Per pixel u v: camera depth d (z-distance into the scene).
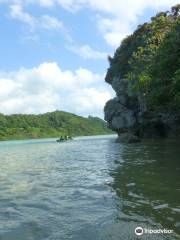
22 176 19.42
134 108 68.94
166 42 31.50
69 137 105.81
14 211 10.75
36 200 12.30
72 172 20.06
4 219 9.84
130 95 63.38
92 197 12.28
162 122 62.38
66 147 57.03
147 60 46.56
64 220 9.44
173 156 24.72
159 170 17.88
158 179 15.11
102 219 9.30
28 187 15.26
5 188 15.23
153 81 32.22
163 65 30.59
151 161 22.42
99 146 50.50
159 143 43.91
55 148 56.22
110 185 14.46
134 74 51.91
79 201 11.74
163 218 9.05
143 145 41.66
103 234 8.05
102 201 11.50
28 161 30.80
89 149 44.56
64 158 31.88
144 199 11.41
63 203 11.58
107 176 17.20
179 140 49.38
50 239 7.93
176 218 8.99
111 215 9.63
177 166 18.97
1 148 74.38
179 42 30.39
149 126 65.69
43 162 28.67
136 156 26.98
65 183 15.92
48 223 9.23
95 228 8.55
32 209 10.92
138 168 19.33
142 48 62.72
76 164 24.88
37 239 7.99
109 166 21.69
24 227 8.98
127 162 23.00
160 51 33.06
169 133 63.47
